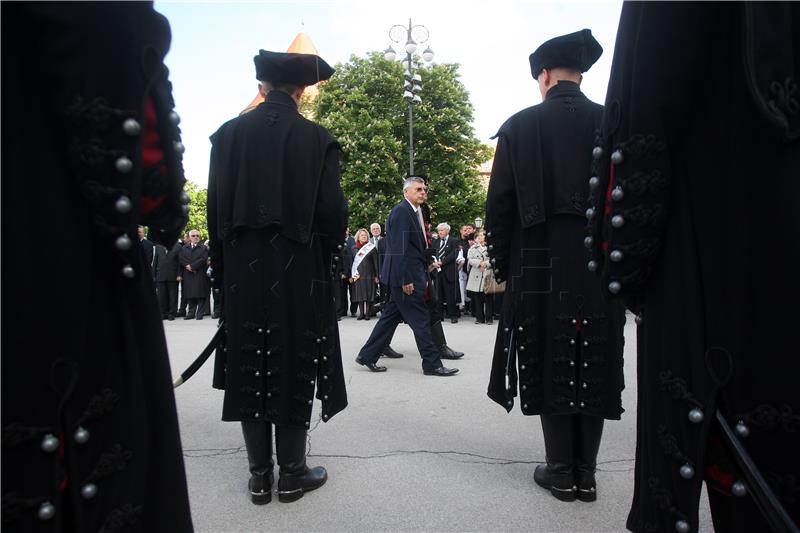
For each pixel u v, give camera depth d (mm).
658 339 1099
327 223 2314
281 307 2223
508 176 2336
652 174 1038
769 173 961
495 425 3328
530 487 2414
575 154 2238
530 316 2285
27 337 831
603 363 2180
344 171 21109
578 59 2320
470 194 23562
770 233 957
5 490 808
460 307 11047
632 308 1231
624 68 1092
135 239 951
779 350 945
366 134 21531
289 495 2283
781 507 907
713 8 957
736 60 969
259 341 2227
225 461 2783
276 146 2266
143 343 1030
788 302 938
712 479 1085
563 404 2191
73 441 879
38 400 838
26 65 856
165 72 1003
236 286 2248
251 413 2221
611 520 2105
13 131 834
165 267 11117
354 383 4551
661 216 1055
